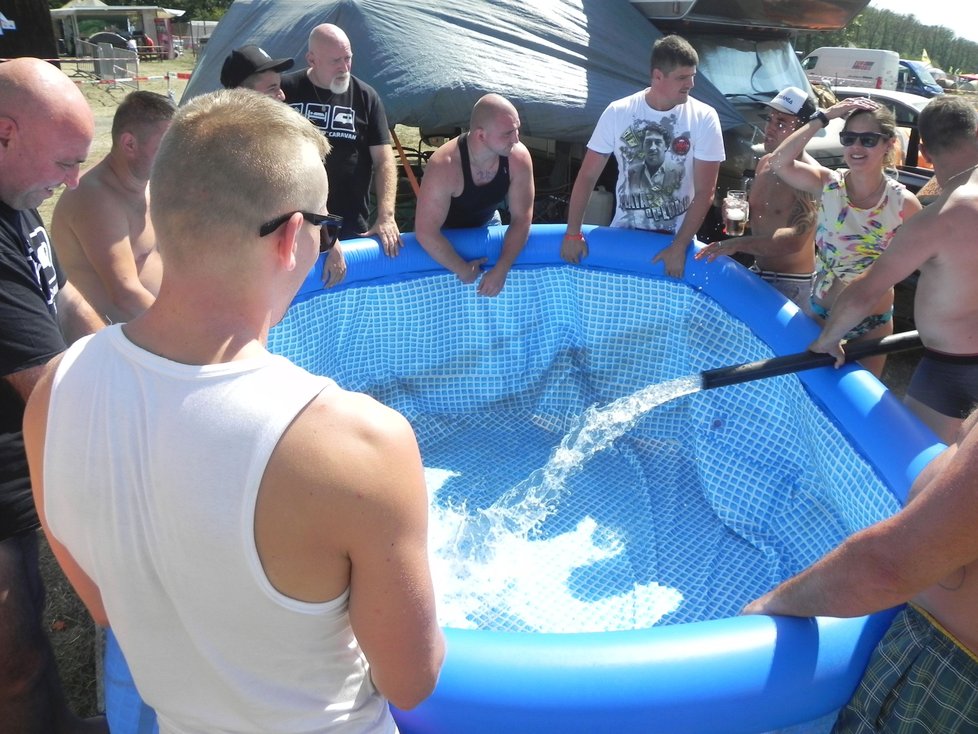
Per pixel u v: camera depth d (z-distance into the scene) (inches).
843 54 756.0
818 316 138.0
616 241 158.1
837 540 112.0
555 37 230.8
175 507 35.2
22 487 71.5
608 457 147.2
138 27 1362.0
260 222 36.4
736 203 141.9
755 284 140.3
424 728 56.0
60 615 107.6
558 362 171.5
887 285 104.4
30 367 67.9
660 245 155.2
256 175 35.9
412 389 166.2
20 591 72.5
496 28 229.0
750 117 235.9
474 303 163.5
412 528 37.4
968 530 46.3
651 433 151.9
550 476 141.9
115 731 63.8
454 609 110.9
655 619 110.9
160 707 43.4
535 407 166.6
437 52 219.1
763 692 57.0
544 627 108.9
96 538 37.8
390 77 216.7
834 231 130.0
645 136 147.6
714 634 59.3
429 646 40.6
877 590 51.2
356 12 225.8
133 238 105.8
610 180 231.9
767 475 130.8
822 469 115.2
